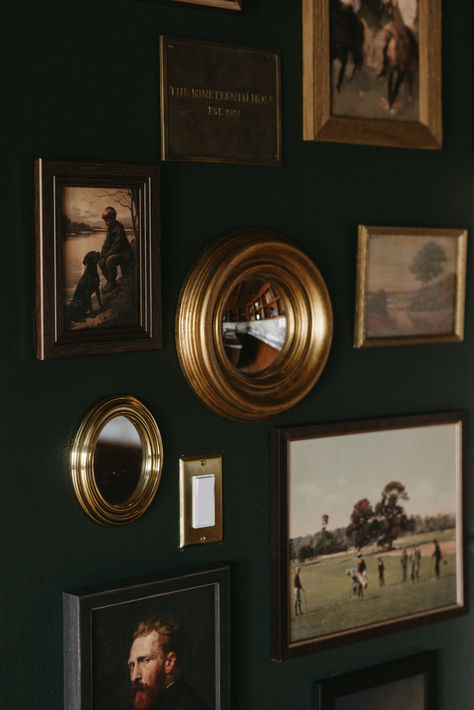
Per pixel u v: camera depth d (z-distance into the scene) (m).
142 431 2.01
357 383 2.37
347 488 2.33
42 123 1.86
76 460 1.92
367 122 2.30
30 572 1.89
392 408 2.43
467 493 2.56
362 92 2.29
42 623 1.91
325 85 2.22
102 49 1.93
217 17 2.08
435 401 2.51
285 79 2.19
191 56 2.04
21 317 1.86
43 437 1.89
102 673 1.94
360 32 2.28
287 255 2.15
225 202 2.12
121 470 1.98
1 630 1.86
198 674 2.09
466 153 2.53
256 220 2.17
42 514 1.90
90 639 1.91
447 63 2.48
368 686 2.38
